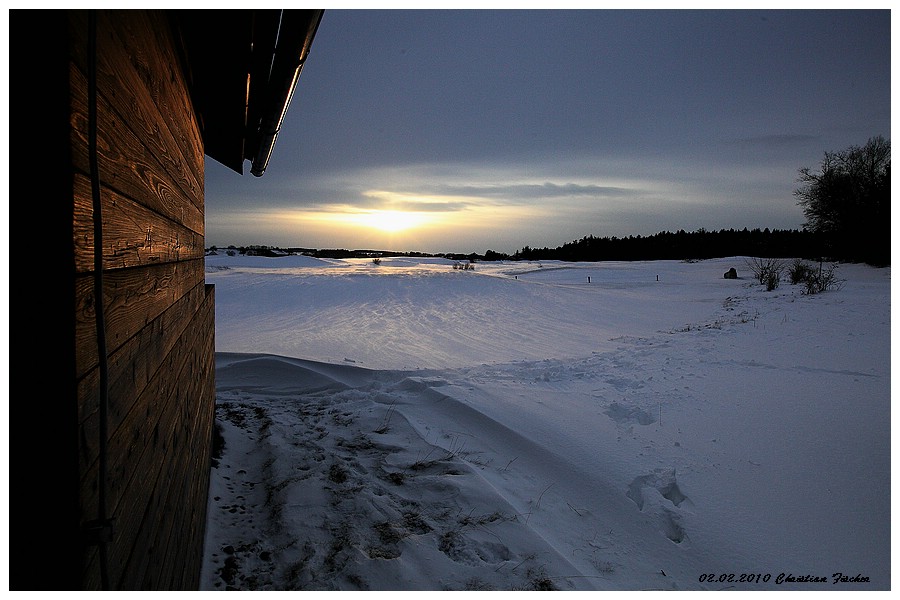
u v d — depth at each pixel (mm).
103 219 1207
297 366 8484
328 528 3912
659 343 11031
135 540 1564
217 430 6008
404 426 6074
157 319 1946
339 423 6406
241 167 6109
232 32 2646
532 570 3393
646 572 3467
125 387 1429
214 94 3723
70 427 1006
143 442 1686
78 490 1023
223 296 25328
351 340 15062
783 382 7180
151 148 1821
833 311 13156
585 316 20016
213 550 3656
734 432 5539
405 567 3398
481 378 8078
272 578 3354
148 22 1762
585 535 3939
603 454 5160
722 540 3752
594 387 7633
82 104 1049
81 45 1041
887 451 4793
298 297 25141
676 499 4426
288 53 2783
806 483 4395
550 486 4711
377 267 52062
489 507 4203
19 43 949
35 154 962
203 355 4008
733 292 24984
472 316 20109
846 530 3758
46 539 1012
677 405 6539
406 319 19453
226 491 4613
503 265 65688
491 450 5445
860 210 36562
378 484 4699
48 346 984
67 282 989
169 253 2219
